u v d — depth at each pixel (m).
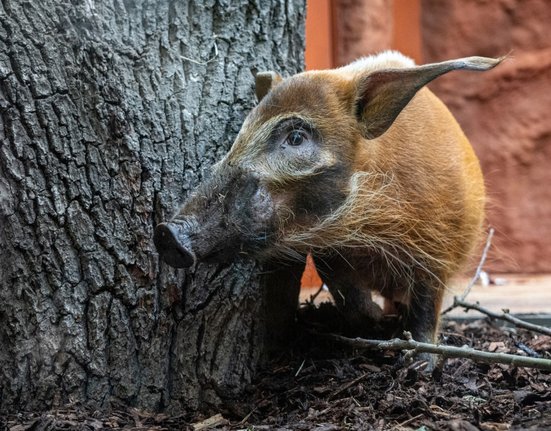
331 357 5.86
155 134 5.13
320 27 11.09
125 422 4.85
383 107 5.30
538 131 12.21
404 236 5.76
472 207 6.29
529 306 8.75
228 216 4.79
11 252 4.80
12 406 4.87
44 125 4.82
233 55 5.57
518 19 12.14
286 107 5.15
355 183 5.38
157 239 4.62
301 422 4.77
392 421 4.71
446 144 6.03
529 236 12.30
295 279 5.97
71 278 4.93
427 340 5.93
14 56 4.74
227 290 5.36
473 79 12.29
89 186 4.95
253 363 5.56
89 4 4.95
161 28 5.25
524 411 4.72
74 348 4.95
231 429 4.83
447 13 12.28
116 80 4.99
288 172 5.03
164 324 5.18
